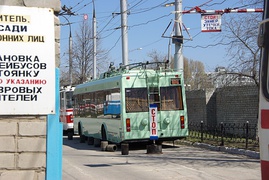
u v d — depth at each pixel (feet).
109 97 60.39
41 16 17.84
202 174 37.29
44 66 17.76
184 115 57.26
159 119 56.08
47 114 17.74
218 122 77.25
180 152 55.36
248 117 68.39
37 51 17.70
